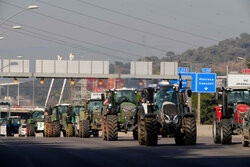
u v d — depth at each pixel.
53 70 102.56
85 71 103.12
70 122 71.81
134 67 103.31
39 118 84.94
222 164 21.02
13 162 24.34
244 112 37.44
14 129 111.56
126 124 48.66
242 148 31.72
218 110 38.69
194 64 124.38
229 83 113.69
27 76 99.44
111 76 100.88
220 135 38.06
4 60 101.25
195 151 28.91
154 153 27.78
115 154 27.59
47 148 35.03
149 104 36.31
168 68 107.62
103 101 52.16
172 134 36.16
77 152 30.02
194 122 35.28
